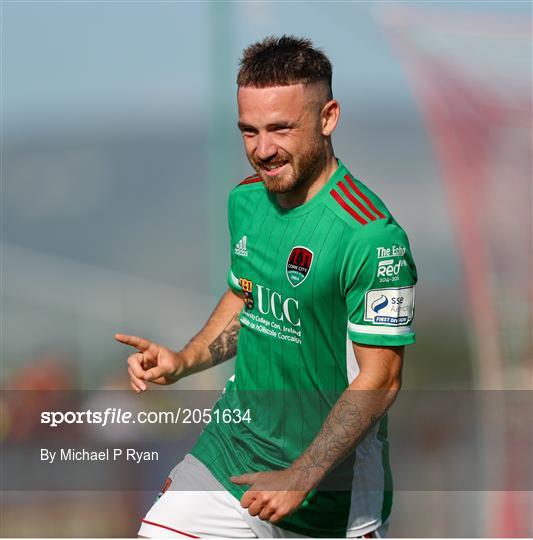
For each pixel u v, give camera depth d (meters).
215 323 10.57
